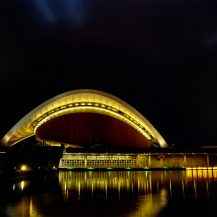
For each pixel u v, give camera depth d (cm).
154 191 2500
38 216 1534
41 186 3012
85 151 6156
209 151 6294
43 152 5647
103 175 4591
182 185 2936
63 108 6869
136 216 1498
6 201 2044
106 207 1766
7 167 5128
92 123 7025
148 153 6241
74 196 2262
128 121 6919
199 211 1609
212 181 3359
